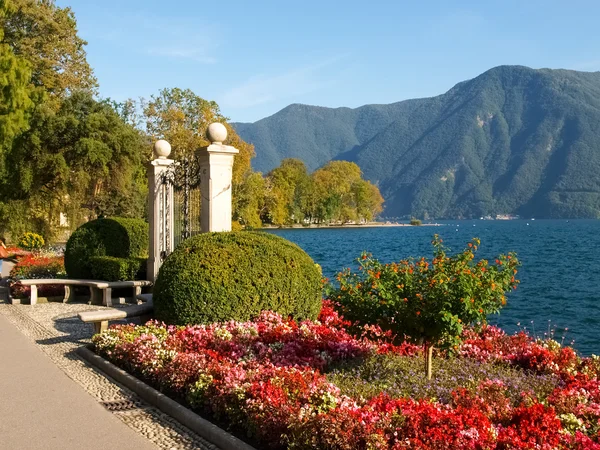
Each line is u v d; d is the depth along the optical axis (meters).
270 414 4.75
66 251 14.77
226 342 7.16
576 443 4.21
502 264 6.52
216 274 8.22
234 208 51.00
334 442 4.27
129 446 4.75
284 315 8.62
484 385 5.75
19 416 5.48
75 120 26.34
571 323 15.06
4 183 26.27
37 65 32.78
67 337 9.47
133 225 15.21
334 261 36.91
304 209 93.38
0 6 23.97
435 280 6.14
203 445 4.83
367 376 6.41
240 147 44.59
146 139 40.88
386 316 6.43
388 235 84.56
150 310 9.41
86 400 6.00
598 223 180.12
